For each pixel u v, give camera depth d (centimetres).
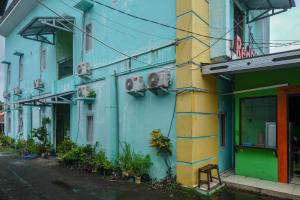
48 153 1345
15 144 1753
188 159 702
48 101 1188
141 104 860
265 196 673
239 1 916
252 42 1056
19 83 1925
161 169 782
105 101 995
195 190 681
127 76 914
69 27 1231
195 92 718
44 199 659
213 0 801
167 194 686
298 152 860
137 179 801
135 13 893
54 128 1420
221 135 866
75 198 664
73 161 1062
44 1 1516
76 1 1204
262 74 788
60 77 1412
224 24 775
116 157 922
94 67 1073
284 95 739
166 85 744
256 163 784
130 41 906
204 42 769
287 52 603
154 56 816
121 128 934
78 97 1084
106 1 1020
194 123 709
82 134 1138
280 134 741
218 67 714
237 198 657
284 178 730
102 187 758
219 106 842
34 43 1695
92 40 1097
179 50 739
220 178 772
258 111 800
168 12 784
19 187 768
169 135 764
